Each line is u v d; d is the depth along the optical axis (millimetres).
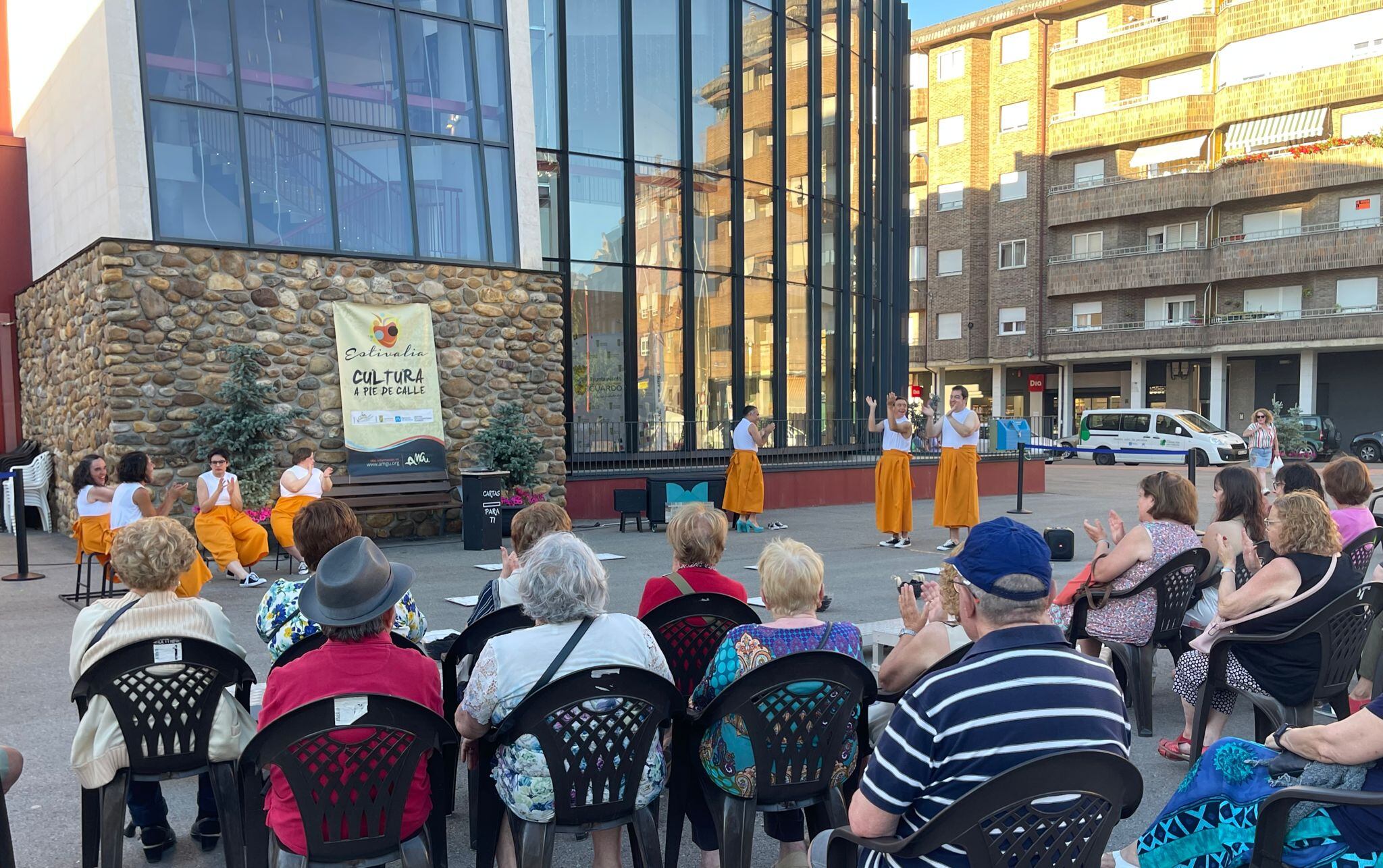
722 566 10406
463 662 4488
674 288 16516
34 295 13852
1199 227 36938
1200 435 29484
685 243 16531
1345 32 33188
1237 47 35656
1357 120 33469
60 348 12617
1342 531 5297
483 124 13172
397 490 11977
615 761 2998
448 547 11812
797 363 18422
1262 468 19703
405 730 2826
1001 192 41500
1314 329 33656
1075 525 14180
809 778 3158
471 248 12969
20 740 4996
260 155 11508
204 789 3836
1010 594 2248
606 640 3082
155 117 10797
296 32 11883
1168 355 37469
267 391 11086
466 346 12703
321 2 12039
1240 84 35375
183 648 3293
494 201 13211
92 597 8539
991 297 41875
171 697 3340
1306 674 4188
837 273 19625
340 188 12031
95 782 3293
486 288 12852
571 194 15383
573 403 15375
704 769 3189
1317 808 2447
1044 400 42500
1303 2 33875
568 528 4562
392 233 12375
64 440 12648
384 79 12484
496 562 10680
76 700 3336
